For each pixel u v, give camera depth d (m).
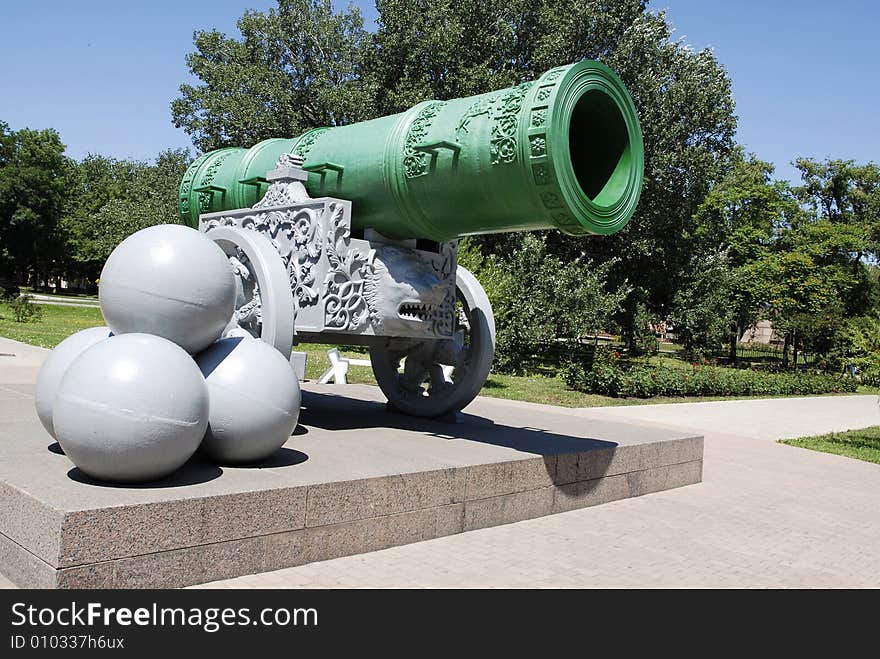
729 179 30.81
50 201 42.72
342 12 22.97
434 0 19.94
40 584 2.88
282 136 21.38
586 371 15.52
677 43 21.08
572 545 4.26
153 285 3.83
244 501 3.33
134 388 3.20
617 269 22.73
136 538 2.99
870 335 11.17
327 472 3.88
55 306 30.17
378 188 5.21
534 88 4.44
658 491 6.01
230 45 22.98
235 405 3.79
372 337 6.03
